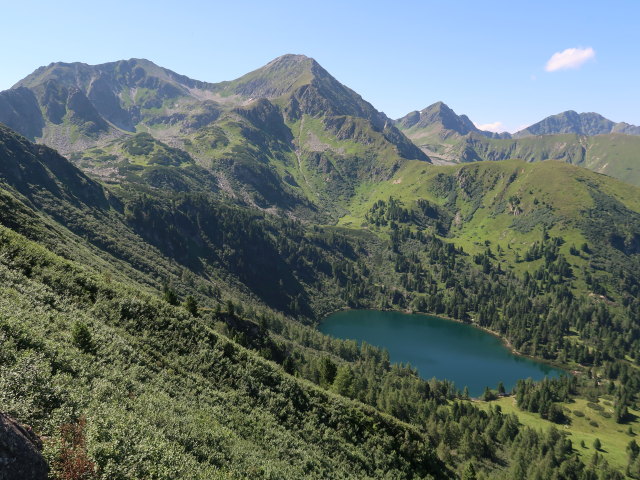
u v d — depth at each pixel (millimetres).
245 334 104625
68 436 18234
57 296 44312
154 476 19438
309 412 53875
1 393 18719
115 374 31406
